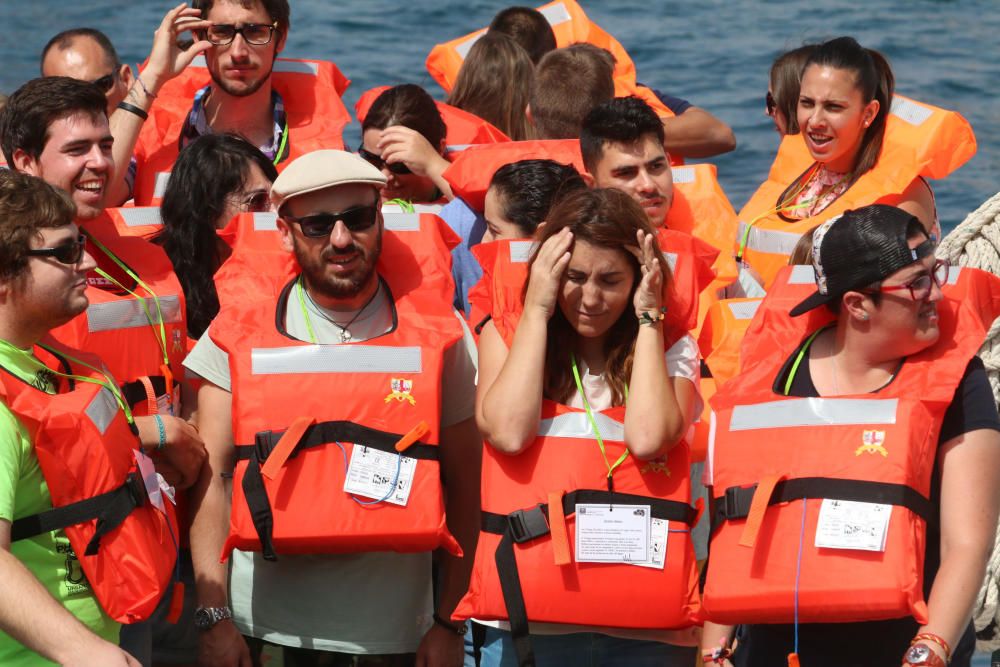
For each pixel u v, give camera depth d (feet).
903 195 30.94
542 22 42.70
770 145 63.57
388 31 83.71
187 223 26.81
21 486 20.06
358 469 22.21
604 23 85.61
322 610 23.16
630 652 22.04
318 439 22.29
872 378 20.47
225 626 23.58
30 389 20.12
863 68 30.73
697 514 21.95
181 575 25.99
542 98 33.32
